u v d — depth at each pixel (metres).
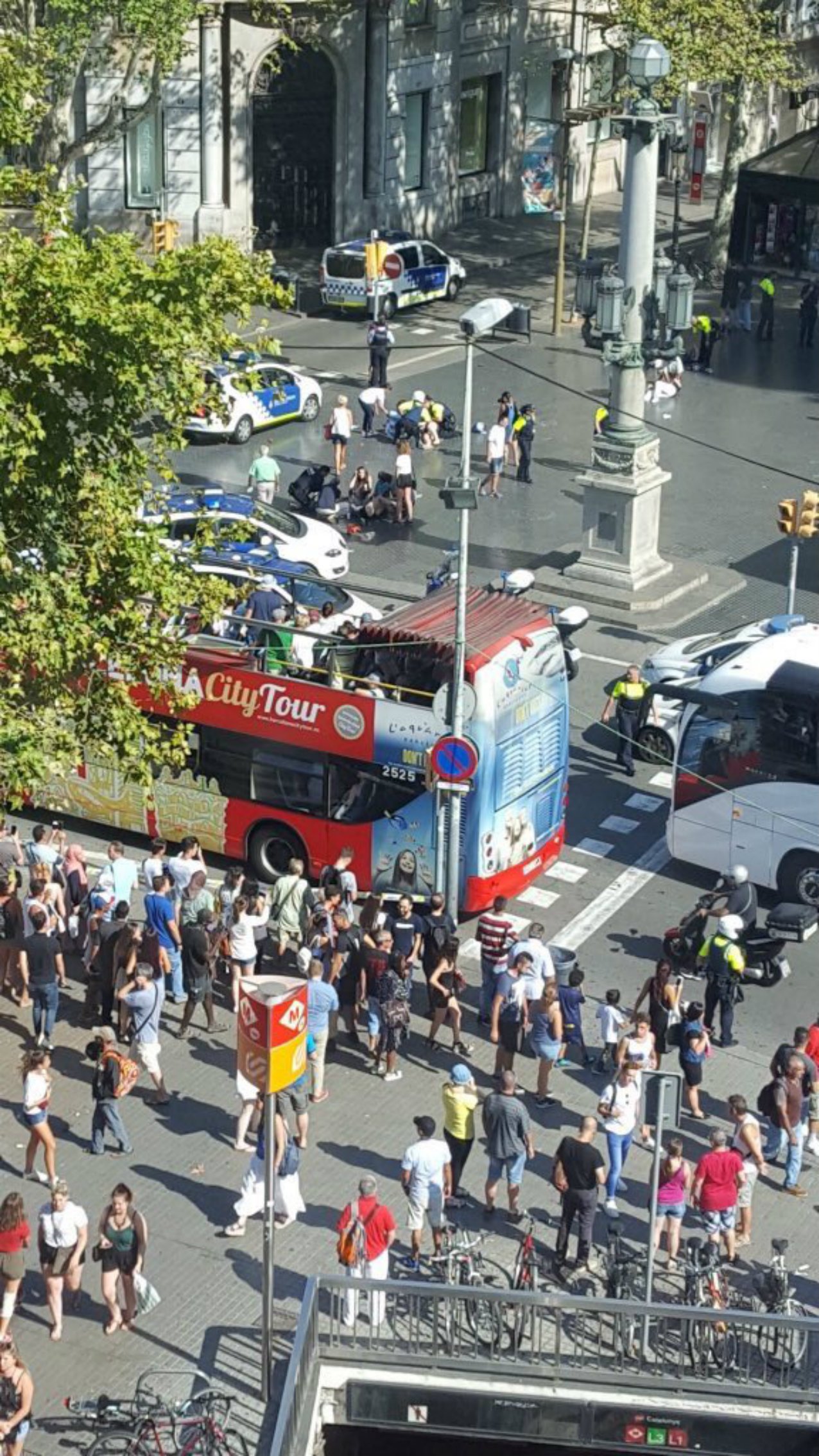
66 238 22.14
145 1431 17.75
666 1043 24.11
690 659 33.00
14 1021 25.36
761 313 56.75
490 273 61.66
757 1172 21.09
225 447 45.75
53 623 21.80
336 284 55.41
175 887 25.88
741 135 60.50
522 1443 19.66
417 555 40.12
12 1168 22.28
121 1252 19.47
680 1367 19.36
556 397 50.12
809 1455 19.33
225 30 57.22
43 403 21.34
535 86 68.69
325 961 24.92
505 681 26.81
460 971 26.77
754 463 42.97
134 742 23.69
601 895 28.70
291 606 31.67
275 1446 17.41
